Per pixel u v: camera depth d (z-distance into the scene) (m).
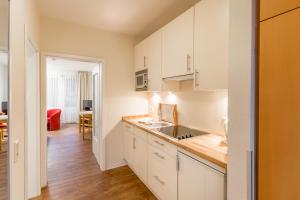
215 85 1.48
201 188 1.40
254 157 0.88
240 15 0.93
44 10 2.25
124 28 2.81
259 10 0.87
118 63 3.00
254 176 0.88
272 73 0.79
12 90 1.05
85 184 2.49
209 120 2.04
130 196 2.20
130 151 2.78
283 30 0.75
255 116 0.88
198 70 1.66
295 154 0.72
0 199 0.95
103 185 2.46
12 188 1.03
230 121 1.00
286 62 0.74
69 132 5.81
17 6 1.16
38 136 2.19
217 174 1.25
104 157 2.91
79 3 2.07
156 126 2.41
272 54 0.79
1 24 0.93
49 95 7.23
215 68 1.47
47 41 2.43
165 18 2.45
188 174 1.54
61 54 2.52
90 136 5.27
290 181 0.74
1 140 0.96
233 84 0.98
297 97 0.71
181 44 1.88
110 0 2.01
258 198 0.86
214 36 1.48
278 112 0.77
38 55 2.20
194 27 1.70
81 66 6.31
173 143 1.70
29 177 2.15
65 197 2.18
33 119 2.15
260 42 0.83
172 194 1.76
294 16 0.72
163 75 2.20
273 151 0.79
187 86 2.34
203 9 1.59
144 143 2.33
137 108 3.20
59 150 3.95
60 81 7.43
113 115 2.99
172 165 1.75
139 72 2.90
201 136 1.85
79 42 2.66
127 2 2.04
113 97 2.97
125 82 3.07
